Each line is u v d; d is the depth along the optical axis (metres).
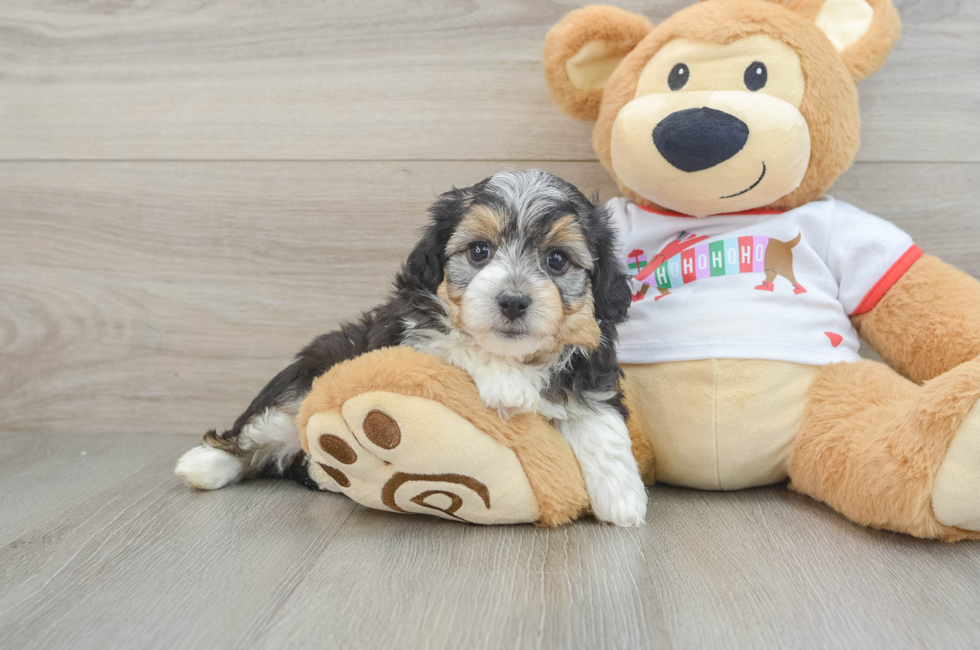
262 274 2.66
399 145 2.58
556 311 1.70
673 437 2.02
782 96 1.94
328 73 2.57
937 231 2.46
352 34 2.55
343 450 1.69
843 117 2.00
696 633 1.26
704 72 1.97
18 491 2.09
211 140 2.62
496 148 2.56
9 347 2.74
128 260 2.68
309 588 1.45
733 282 2.03
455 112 2.55
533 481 1.71
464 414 1.66
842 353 1.98
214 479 2.11
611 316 1.86
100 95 2.63
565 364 1.83
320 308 2.66
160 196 2.65
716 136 1.87
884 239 2.04
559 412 1.81
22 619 1.33
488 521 1.77
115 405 2.74
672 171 1.97
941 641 1.24
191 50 2.60
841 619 1.31
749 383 1.93
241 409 2.71
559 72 2.21
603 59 2.23
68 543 1.70
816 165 2.02
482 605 1.37
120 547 1.67
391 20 2.53
